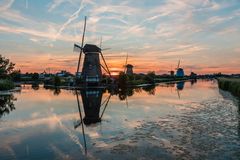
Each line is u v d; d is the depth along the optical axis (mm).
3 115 21797
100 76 68938
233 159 10164
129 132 14828
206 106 25266
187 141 12719
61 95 42969
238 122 17078
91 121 18672
